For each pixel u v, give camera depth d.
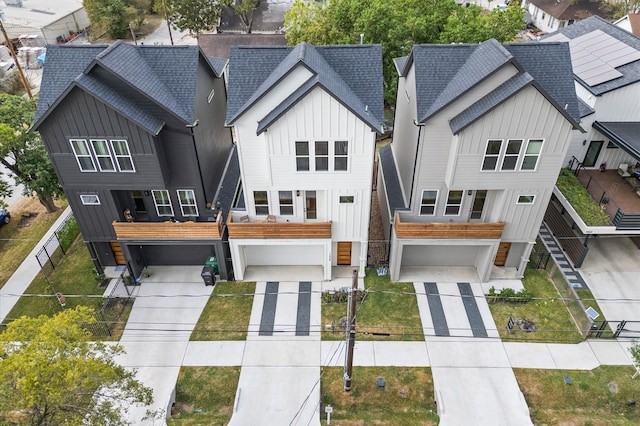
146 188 20.91
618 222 21.77
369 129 19.03
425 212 22.12
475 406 17.70
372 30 31.08
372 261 24.64
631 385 18.41
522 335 20.59
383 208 26.34
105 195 21.14
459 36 30.08
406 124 23.08
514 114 18.20
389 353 19.81
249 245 23.45
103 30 59.12
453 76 19.95
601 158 25.48
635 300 22.09
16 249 26.06
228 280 23.67
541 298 22.30
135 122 18.56
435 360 19.52
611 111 23.94
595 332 20.28
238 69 20.70
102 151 19.80
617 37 26.62
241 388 18.48
